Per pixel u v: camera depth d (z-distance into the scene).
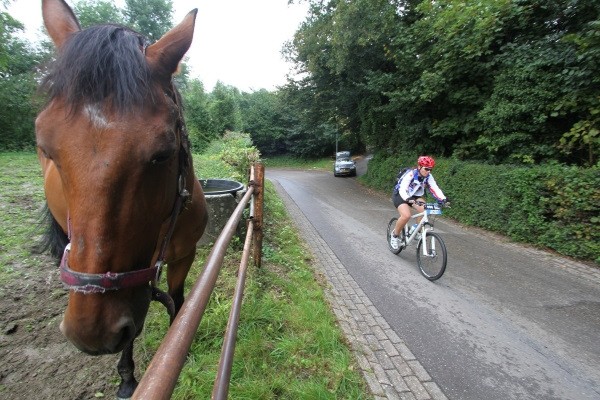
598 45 5.85
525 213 6.72
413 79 11.99
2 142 14.39
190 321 0.93
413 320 3.72
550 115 7.56
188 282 3.77
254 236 4.32
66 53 1.17
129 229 1.16
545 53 7.41
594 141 6.53
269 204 9.11
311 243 6.73
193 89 24.50
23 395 2.20
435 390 2.66
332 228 8.02
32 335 2.76
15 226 4.88
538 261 5.65
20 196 6.30
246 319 3.15
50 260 3.97
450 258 5.84
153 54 1.32
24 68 15.65
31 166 9.80
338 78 16.45
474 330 3.54
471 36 8.57
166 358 0.76
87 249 1.11
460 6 8.28
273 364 2.69
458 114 11.05
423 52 11.04
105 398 2.23
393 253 6.11
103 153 1.09
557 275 5.04
